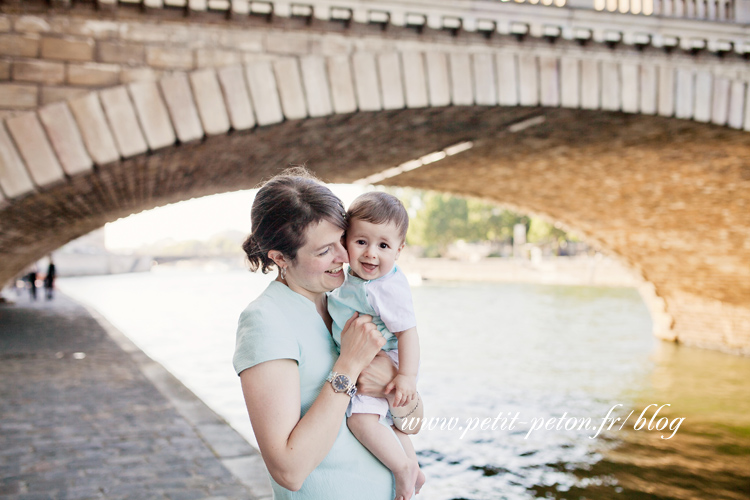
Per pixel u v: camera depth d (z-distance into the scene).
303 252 1.82
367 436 1.92
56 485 4.94
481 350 16.23
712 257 16.20
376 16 7.06
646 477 7.42
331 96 6.96
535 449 8.32
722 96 8.94
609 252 19.47
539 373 13.31
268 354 1.72
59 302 25.62
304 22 6.93
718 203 13.88
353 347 1.80
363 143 10.09
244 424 8.34
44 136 6.10
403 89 7.28
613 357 15.68
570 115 8.68
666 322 18.69
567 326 21.25
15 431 6.59
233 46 6.71
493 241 69.81
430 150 11.78
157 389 8.78
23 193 6.05
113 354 12.12
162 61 6.46
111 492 4.75
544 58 7.98
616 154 11.91
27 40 6.12
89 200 10.57
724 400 11.35
